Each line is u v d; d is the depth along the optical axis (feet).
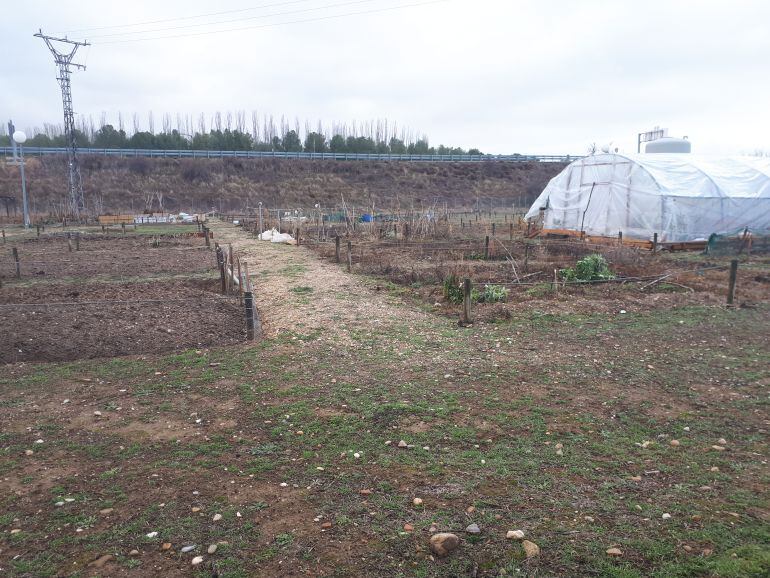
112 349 26.91
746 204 77.77
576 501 13.16
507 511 12.73
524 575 10.51
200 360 24.97
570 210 92.99
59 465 15.12
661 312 34.99
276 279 48.08
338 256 59.31
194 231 108.99
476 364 24.30
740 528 11.94
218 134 275.59
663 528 12.00
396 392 20.80
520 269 52.06
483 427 17.61
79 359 25.49
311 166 233.35
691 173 77.56
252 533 11.94
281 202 204.03
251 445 16.37
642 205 77.66
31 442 16.63
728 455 15.62
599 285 43.57
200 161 221.66
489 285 40.04
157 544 11.58
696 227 76.02
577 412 18.89
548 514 12.60
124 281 48.16
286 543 11.56
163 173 211.61
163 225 132.05
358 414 18.67
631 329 30.78
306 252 70.18
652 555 11.05
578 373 23.09
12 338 28.17
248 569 10.75
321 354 25.79
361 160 249.14
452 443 16.46
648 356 25.63
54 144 253.85
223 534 11.91
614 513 12.63
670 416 18.56
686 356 25.61
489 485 13.96
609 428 17.58
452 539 11.26
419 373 23.08
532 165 255.70
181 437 16.96
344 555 11.17
